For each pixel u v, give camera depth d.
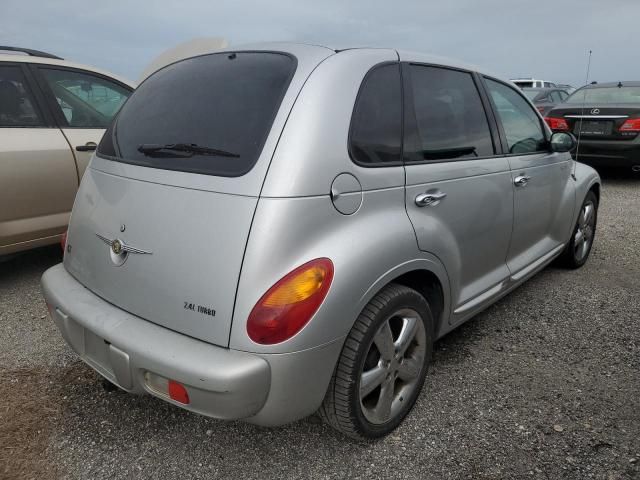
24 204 3.78
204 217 1.93
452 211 2.55
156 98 2.49
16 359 2.98
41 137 3.88
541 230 3.64
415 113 2.45
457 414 2.54
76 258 2.42
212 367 1.78
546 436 2.40
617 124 7.45
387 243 2.09
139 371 1.94
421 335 2.41
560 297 3.93
